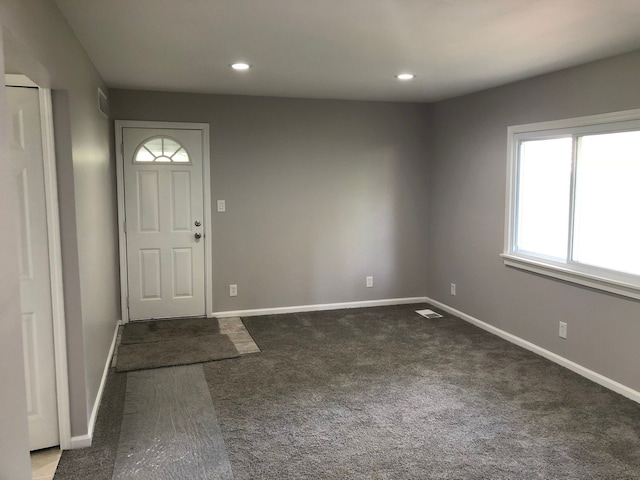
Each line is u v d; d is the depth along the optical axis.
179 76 4.12
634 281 3.33
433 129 5.66
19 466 1.57
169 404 3.29
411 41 3.02
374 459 2.64
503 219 4.58
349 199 5.58
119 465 2.60
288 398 3.38
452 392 3.47
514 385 3.59
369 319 5.26
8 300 1.49
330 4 2.37
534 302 4.24
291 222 5.41
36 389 2.69
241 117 5.14
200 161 5.07
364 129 5.54
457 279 5.34
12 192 1.56
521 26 2.72
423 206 5.85
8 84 2.46
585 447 2.76
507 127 4.46
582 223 3.82
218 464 2.60
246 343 4.49
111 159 4.74
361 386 3.58
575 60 3.50
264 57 3.43
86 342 2.82
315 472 2.52
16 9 1.65
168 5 2.38
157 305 5.12
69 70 2.59
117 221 4.91
